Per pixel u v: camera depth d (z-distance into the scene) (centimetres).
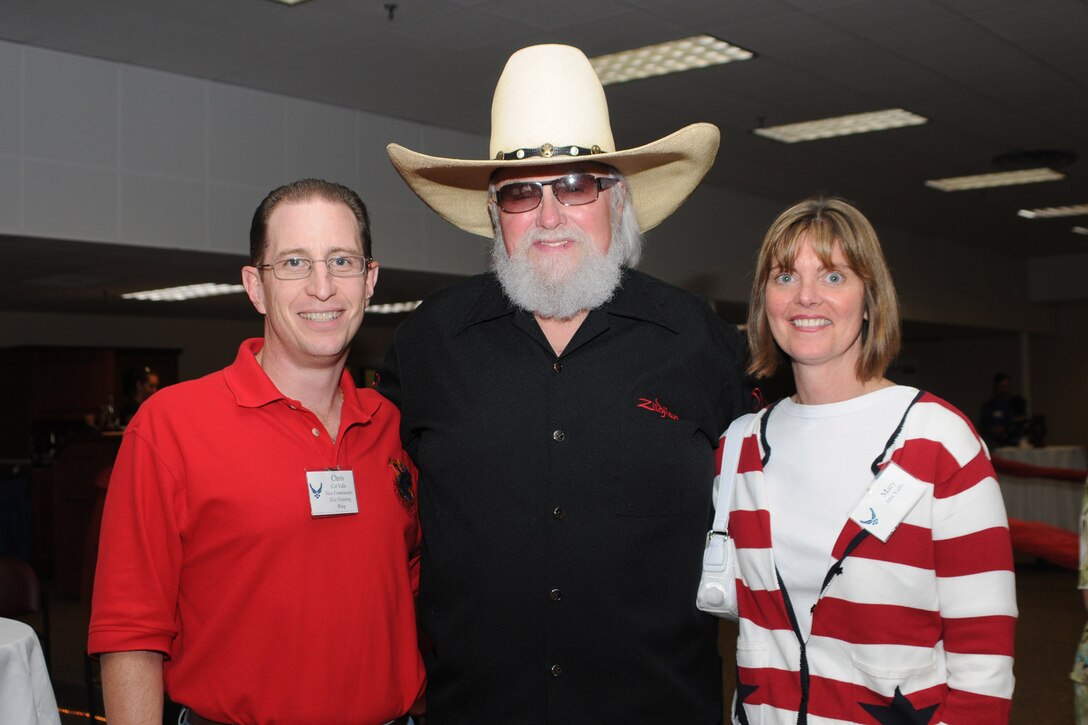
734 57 638
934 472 152
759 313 172
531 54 198
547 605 178
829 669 156
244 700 159
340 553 166
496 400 187
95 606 158
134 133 641
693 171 209
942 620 153
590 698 178
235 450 162
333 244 165
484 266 850
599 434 183
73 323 1225
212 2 528
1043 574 788
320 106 740
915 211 1213
